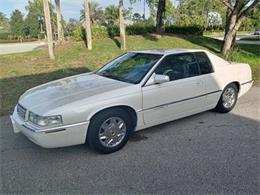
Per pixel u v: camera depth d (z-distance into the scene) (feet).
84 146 12.72
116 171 10.56
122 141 12.39
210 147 12.47
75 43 44.45
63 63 33.63
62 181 9.96
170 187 9.51
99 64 33.58
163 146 12.63
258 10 44.06
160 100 13.35
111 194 9.18
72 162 11.30
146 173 10.39
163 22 59.00
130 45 44.16
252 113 17.13
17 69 30.68
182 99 14.30
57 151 12.25
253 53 49.44
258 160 11.27
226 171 10.46
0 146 12.80
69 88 12.80
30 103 11.72
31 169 10.78
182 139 13.37
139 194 9.16
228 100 17.19
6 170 10.72
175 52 14.67
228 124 15.28
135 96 12.39
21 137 13.78
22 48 82.79
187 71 14.74
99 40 46.91
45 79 26.63
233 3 43.83
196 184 9.66
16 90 22.72
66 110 10.78
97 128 11.50
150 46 45.47
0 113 17.34
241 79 17.72
